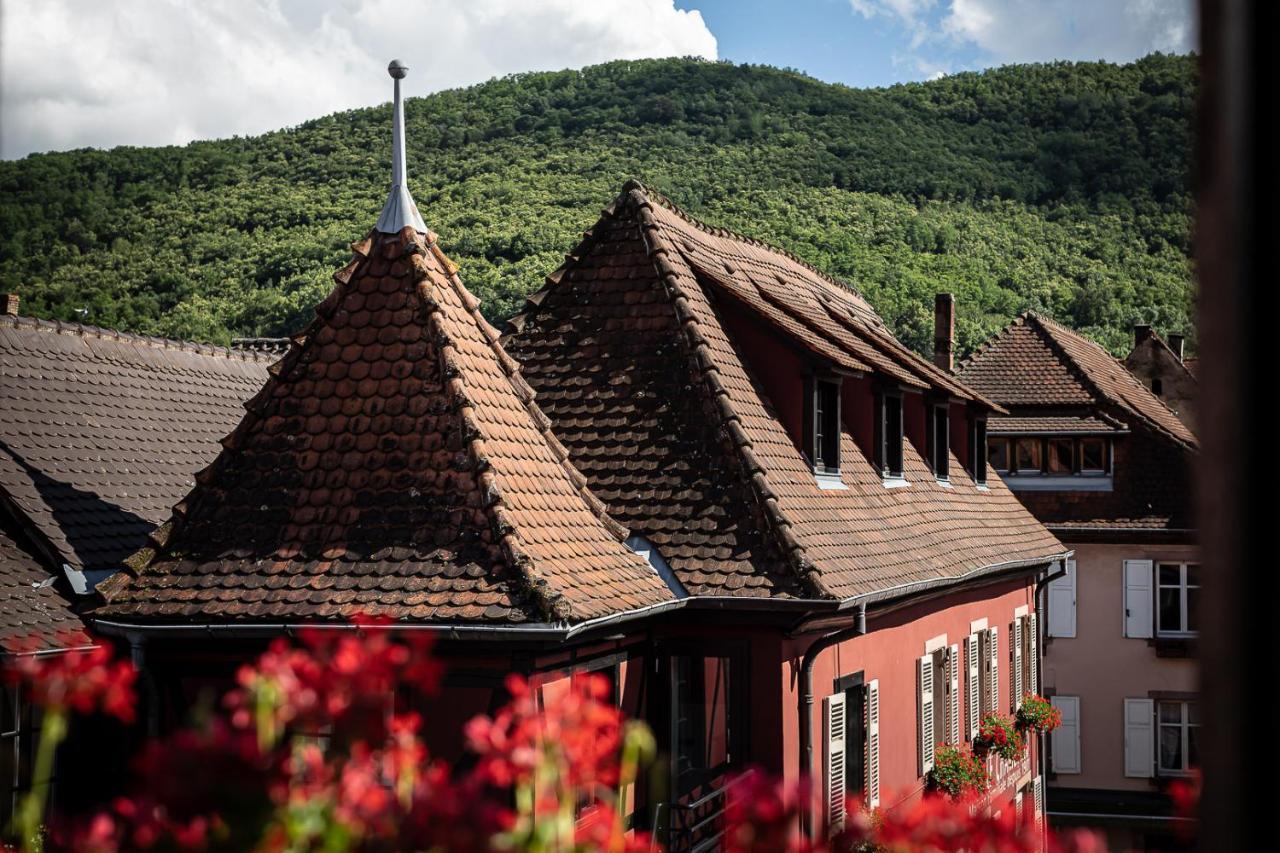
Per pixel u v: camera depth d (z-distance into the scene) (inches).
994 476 1073.5
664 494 540.1
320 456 448.1
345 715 167.5
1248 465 66.1
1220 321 67.1
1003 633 962.1
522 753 163.2
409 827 153.9
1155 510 1378.0
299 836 149.1
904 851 179.0
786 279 833.5
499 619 394.6
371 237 478.6
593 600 427.5
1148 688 1378.0
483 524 424.5
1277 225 65.3
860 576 564.4
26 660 177.5
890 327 2196.1
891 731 671.1
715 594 506.0
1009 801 948.0
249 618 411.8
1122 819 1364.4
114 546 511.8
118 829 154.2
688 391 566.9
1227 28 66.3
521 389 502.3
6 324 603.2
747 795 166.7
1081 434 1379.2
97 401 610.5
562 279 621.3
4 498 494.9
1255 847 66.2
